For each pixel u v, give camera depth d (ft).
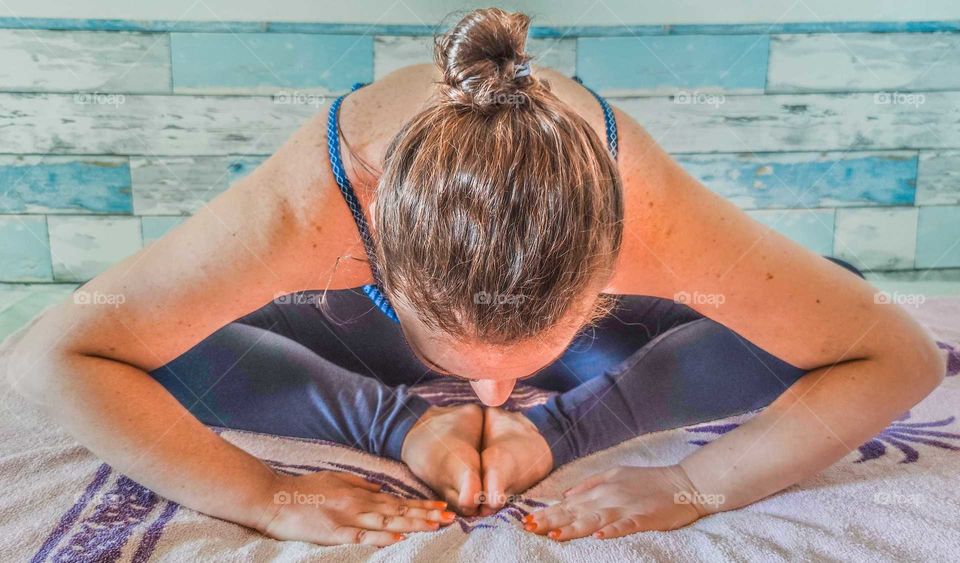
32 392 2.43
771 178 5.93
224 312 2.43
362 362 3.59
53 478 2.85
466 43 1.86
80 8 5.20
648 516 2.60
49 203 5.55
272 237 2.29
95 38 5.26
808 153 5.87
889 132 5.84
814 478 2.90
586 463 3.15
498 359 1.95
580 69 5.60
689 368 3.18
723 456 2.72
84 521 2.55
